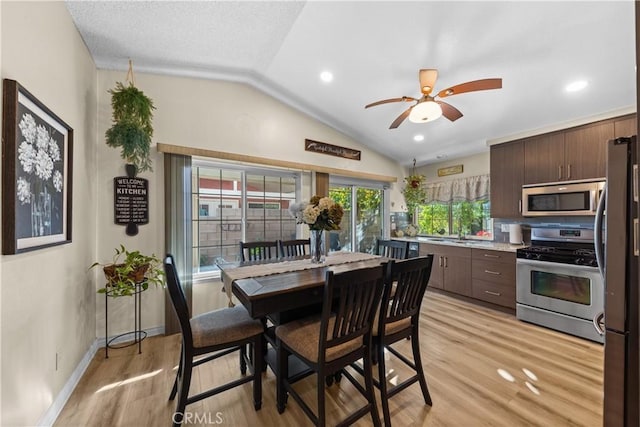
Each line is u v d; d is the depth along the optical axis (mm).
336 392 1812
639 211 740
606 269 1108
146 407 1645
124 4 1770
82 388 1811
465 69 2338
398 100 2281
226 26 2057
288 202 3537
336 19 1983
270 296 1459
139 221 2488
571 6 1646
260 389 1646
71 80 1812
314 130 3670
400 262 1501
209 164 2967
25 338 1268
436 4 1751
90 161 2180
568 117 2871
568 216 3086
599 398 1711
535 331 2686
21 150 1213
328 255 2607
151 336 2572
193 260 2904
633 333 1046
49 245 1462
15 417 1188
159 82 2623
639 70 719
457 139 3771
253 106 3139
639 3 723
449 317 3057
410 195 4652
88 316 2125
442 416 1577
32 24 1345
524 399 1709
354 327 1423
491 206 3625
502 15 1771
